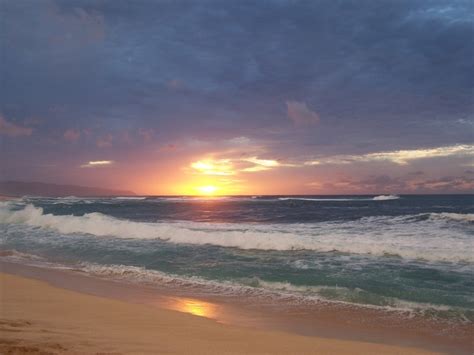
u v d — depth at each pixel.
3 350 4.16
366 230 18.91
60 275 11.12
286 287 9.48
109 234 18.64
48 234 19.12
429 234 16.94
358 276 10.20
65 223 21.47
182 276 10.74
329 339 6.12
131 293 9.12
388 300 8.37
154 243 16.06
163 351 4.77
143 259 13.10
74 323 6.16
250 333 6.23
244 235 15.80
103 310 7.36
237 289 9.41
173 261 12.65
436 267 11.11
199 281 10.21
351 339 6.25
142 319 6.81
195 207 48.72
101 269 11.81
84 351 4.36
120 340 5.18
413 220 23.41
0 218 24.91
